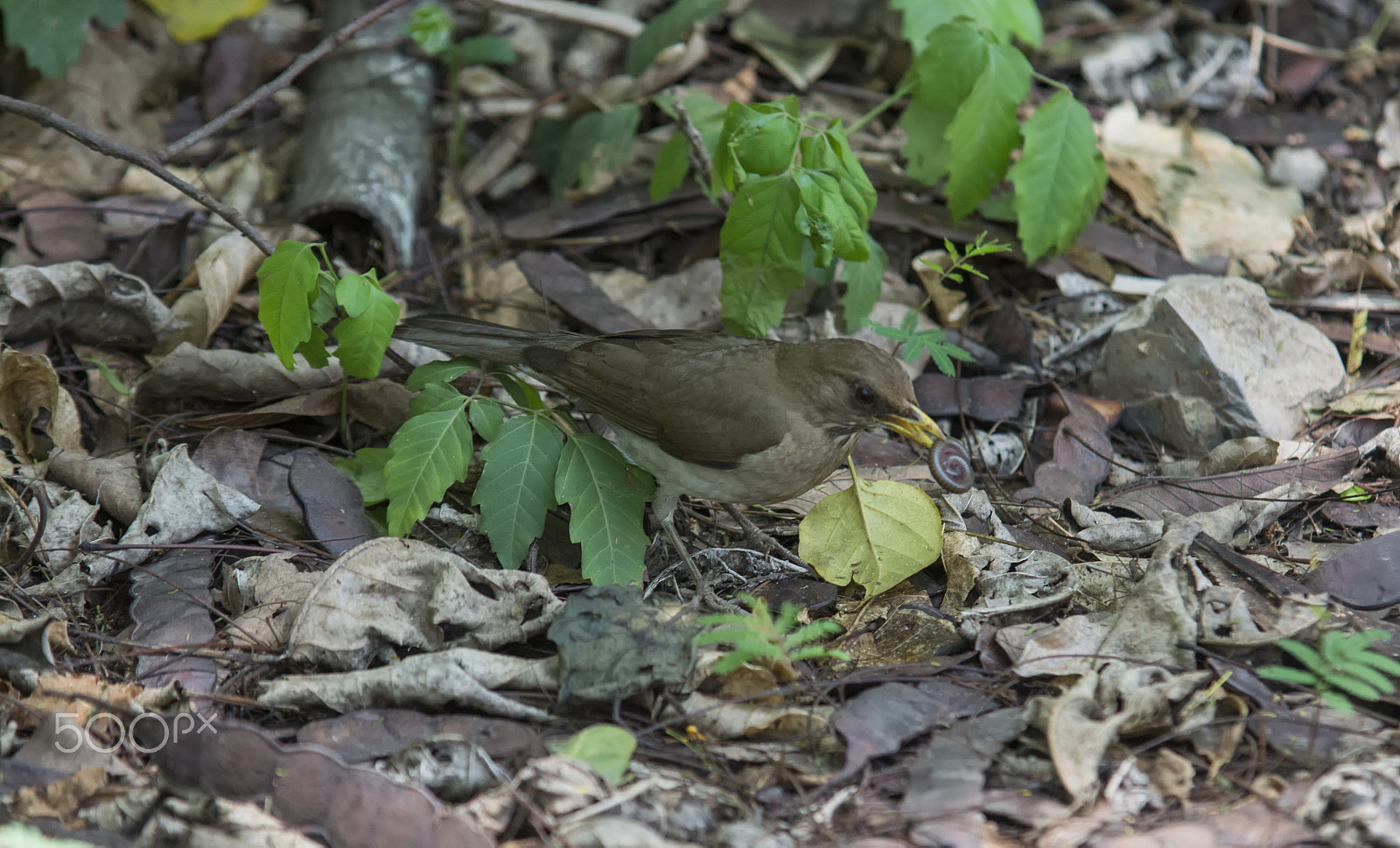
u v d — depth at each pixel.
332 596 8.72
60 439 10.60
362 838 6.94
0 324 11.25
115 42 15.45
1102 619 8.95
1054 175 12.35
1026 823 7.06
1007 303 13.51
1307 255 13.91
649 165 14.78
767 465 9.82
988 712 8.05
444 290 13.55
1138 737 7.76
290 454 10.86
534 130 15.27
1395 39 17.00
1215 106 15.84
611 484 9.91
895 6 13.01
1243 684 7.96
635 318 12.77
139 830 7.06
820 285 13.45
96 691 8.02
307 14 16.66
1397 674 7.65
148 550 9.49
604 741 7.41
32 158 13.91
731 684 8.33
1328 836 6.82
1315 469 10.66
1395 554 9.45
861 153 14.73
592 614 8.41
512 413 10.88
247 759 7.11
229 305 12.10
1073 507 10.40
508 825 7.01
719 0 14.14
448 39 14.22
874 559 9.80
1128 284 13.54
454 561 9.05
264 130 15.16
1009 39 13.29
